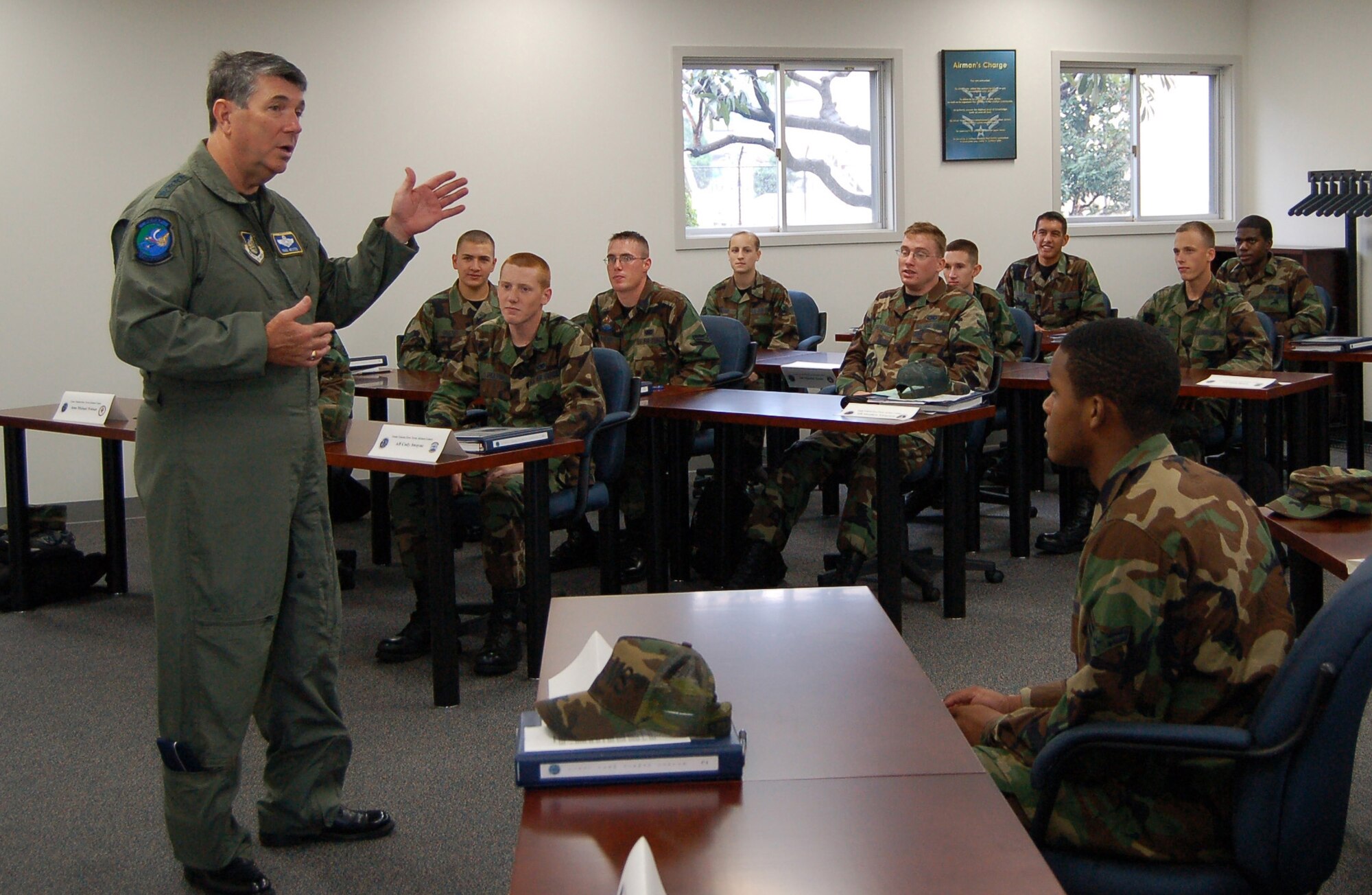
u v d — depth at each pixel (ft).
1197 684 4.97
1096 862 4.94
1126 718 4.94
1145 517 4.93
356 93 20.06
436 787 9.00
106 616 13.82
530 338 12.56
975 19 23.03
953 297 14.14
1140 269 24.73
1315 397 16.69
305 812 7.97
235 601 6.77
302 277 7.12
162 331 6.29
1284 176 24.43
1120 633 4.87
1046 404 5.50
